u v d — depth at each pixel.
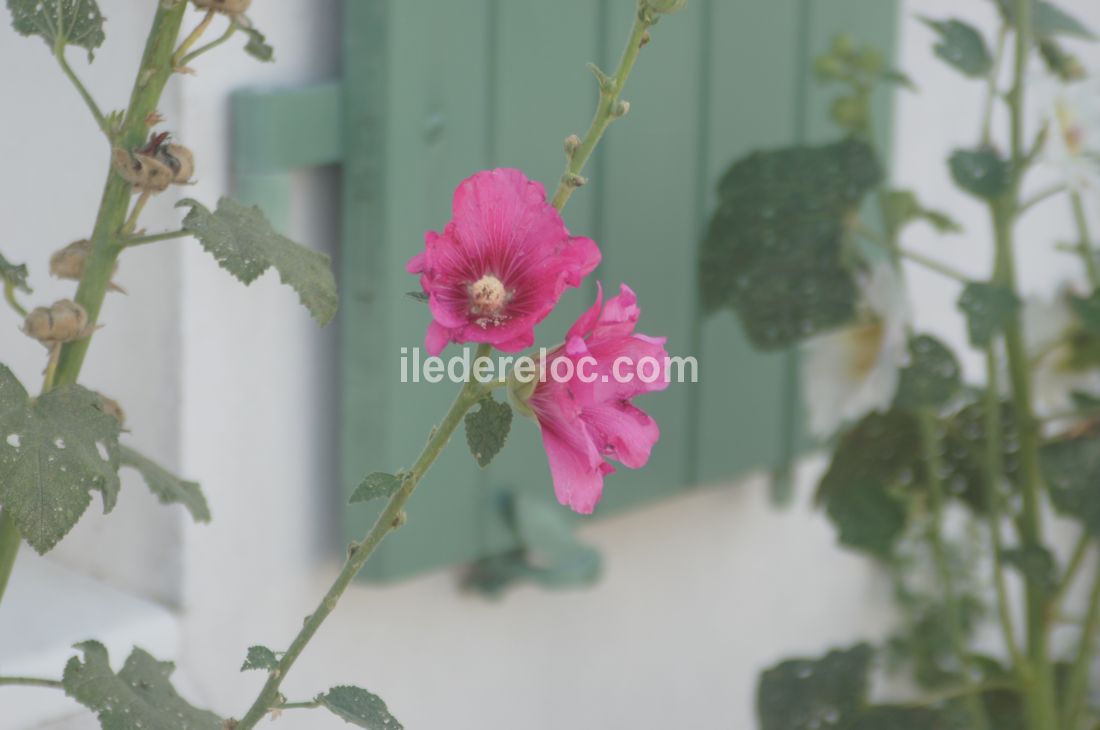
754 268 2.18
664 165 2.38
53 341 1.48
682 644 2.84
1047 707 2.08
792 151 2.14
